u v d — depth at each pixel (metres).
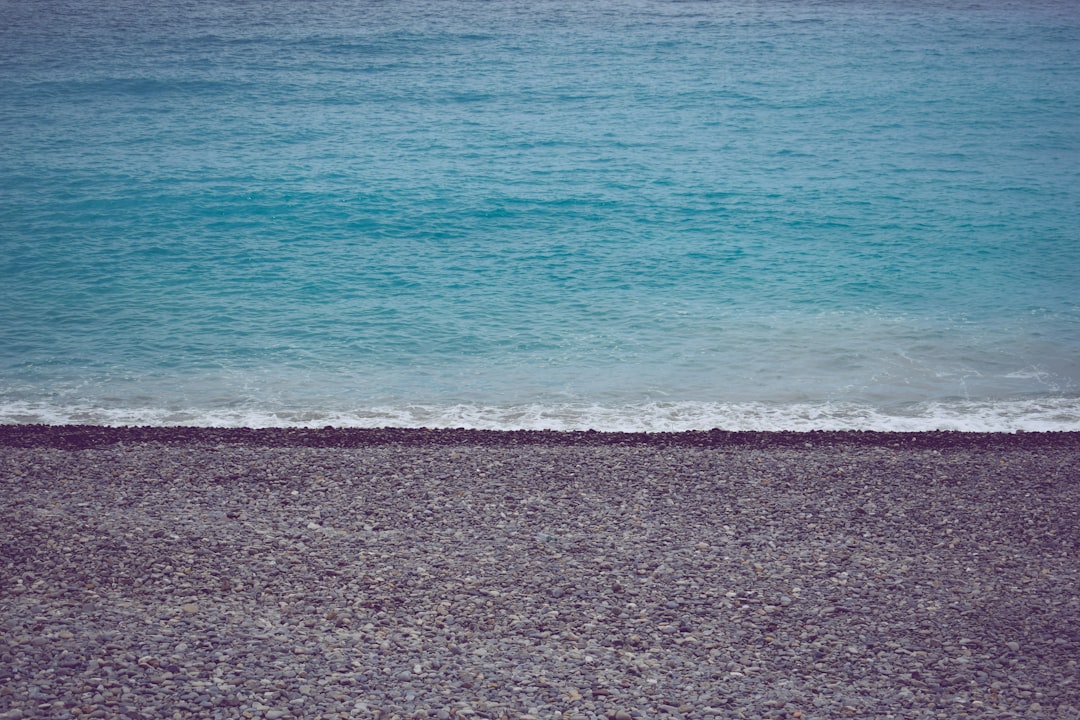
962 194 39.91
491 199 39.50
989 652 11.13
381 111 57.44
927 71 70.94
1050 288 29.14
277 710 9.65
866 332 25.89
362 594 12.10
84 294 28.56
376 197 39.56
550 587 12.39
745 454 17.86
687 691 10.27
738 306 27.97
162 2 114.81
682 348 24.95
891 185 41.47
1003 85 65.00
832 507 15.25
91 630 10.99
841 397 22.00
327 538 13.70
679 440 19.09
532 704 9.94
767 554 13.51
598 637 11.28
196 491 15.46
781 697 10.21
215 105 58.41
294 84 65.25
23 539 13.35
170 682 10.04
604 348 25.00
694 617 11.77
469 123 54.50
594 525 14.36
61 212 36.94
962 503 15.49
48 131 51.00
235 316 27.06
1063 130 52.03
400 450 17.77
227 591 12.06
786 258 32.38
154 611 11.52
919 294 28.80
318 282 30.09
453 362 24.11
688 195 40.25
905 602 12.23
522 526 14.27
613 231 35.56
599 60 76.19
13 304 27.59
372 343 25.30
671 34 90.06
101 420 20.50
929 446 18.78
